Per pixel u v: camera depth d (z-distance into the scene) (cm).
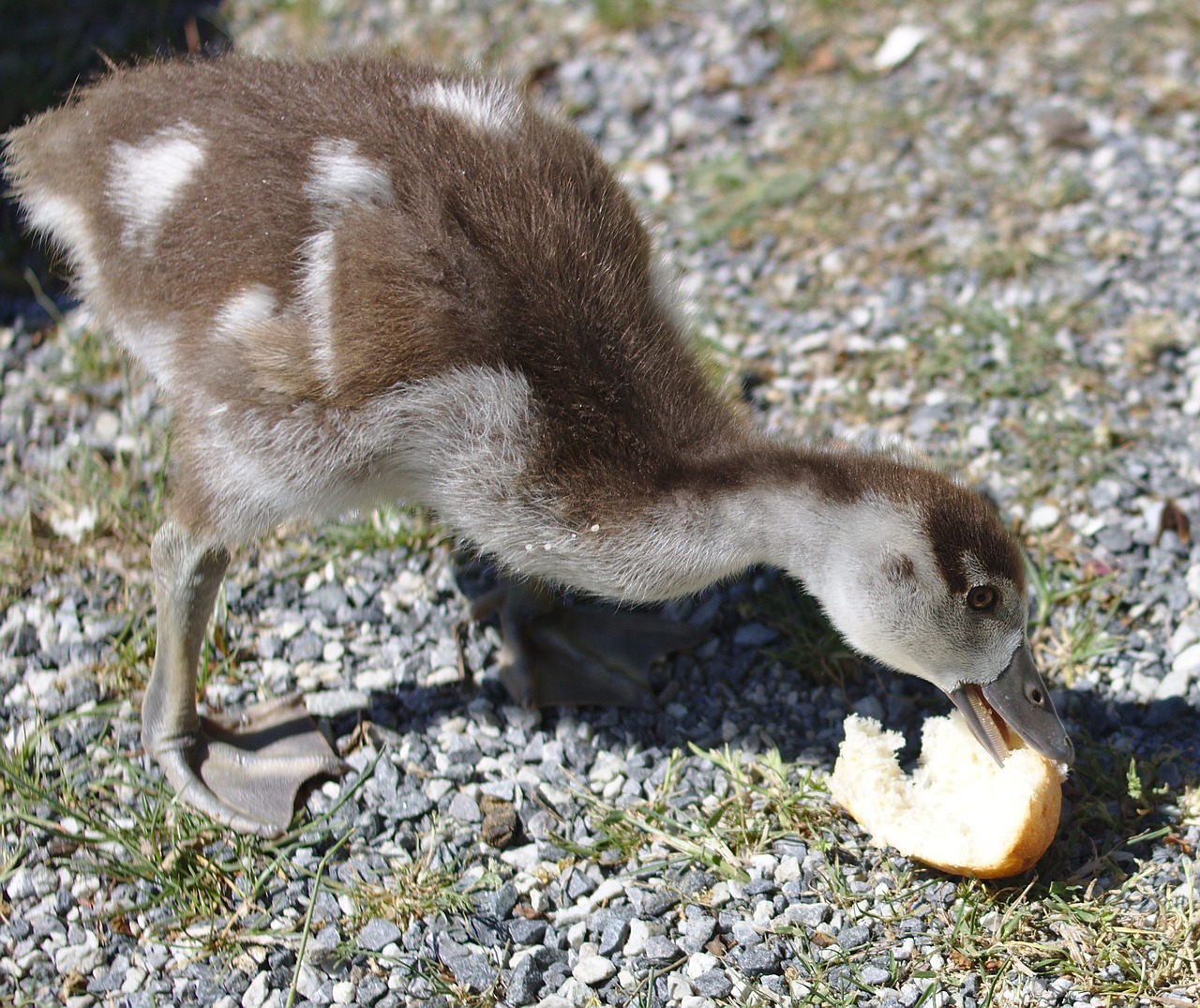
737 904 66
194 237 66
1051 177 90
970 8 99
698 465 67
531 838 68
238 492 66
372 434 65
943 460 78
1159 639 73
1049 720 66
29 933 65
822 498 67
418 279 65
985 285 85
